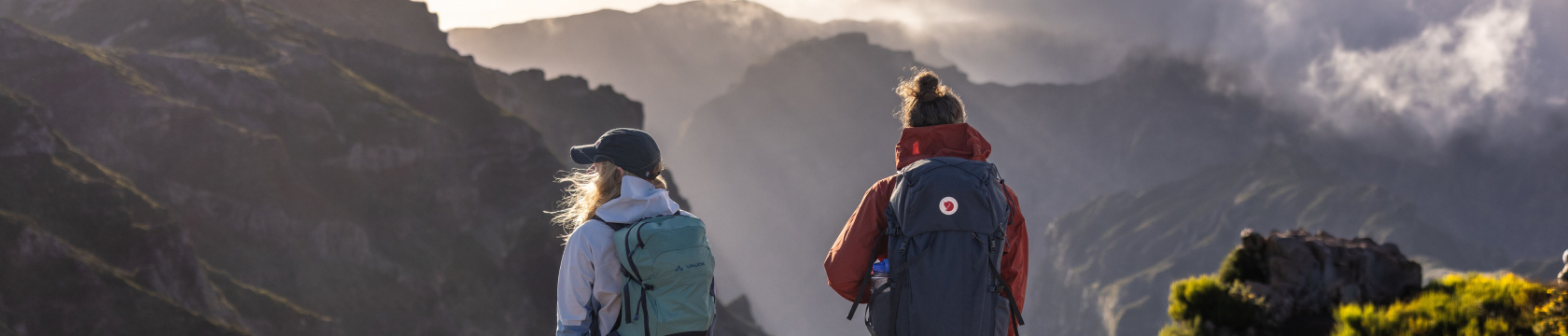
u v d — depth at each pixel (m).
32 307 49.28
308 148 92.12
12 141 60.59
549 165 115.94
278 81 97.56
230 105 89.94
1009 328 3.27
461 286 90.38
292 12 149.38
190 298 60.97
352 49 121.69
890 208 3.26
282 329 66.69
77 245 57.53
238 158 81.31
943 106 3.48
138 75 87.00
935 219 3.04
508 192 109.56
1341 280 11.47
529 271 97.94
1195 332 11.23
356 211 90.56
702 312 3.04
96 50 87.25
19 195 57.59
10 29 80.81
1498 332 8.79
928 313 2.97
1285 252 11.87
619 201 3.25
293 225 80.19
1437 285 11.53
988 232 3.04
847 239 3.40
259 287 73.38
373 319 77.75
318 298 76.00
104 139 76.50
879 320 3.26
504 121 118.12
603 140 3.38
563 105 178.25
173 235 64.75
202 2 114.69
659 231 3.08
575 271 3.18
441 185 102.94
